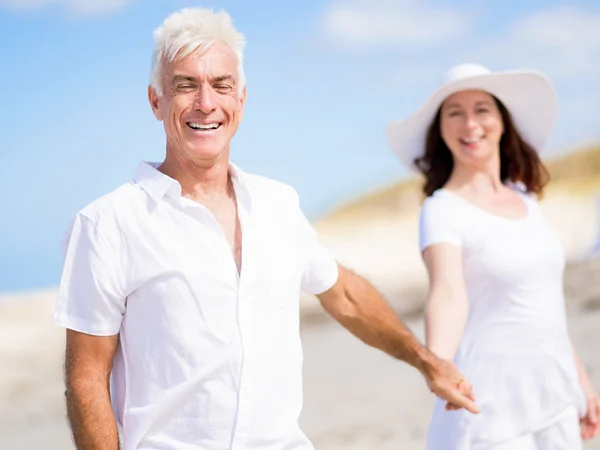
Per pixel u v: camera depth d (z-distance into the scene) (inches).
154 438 116.3
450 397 147.2
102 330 115.7
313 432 329.4
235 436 114.5
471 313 160.1
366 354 498.6
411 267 1054.4
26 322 808.3
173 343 114.9
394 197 1904.5
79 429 115.5
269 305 119.3
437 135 180.7
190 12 121.2
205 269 115.9
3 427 473.7
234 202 124.4
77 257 115.9
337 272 137.9
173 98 119.3
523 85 171.6
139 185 118.1
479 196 168.7
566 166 1558.8
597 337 411.2
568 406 159.3
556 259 163.3
